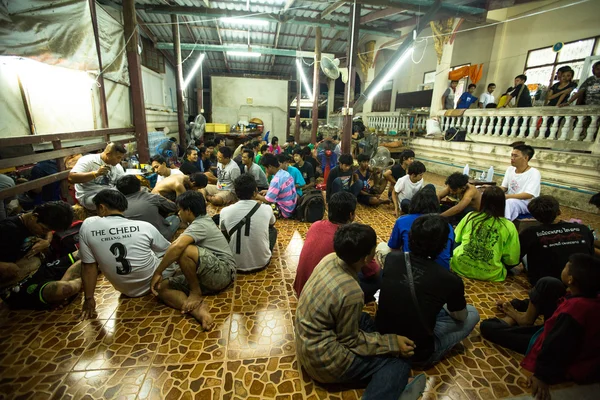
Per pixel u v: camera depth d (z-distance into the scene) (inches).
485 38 413.1
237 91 632.4
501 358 81.0
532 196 145.9
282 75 722.8
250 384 71.6
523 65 376.2
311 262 90.0
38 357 78.2
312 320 65.2
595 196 121.7
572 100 242.2
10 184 119.1
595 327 64.9
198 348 82.6
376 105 575.8
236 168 204.5
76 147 167.9
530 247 106.1
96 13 196.5
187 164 204.5
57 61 156.3
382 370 64.7
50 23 150.3
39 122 149.4
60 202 93.1
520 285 118.3
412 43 262.2
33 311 96.7
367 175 223.0
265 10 324.8
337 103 827.4
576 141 237.5
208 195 209.0
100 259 92.5
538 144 262.1
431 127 369.1
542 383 67.8
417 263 69.5
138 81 240.2
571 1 323.9
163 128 417.7
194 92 796.6
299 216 187.5
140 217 123.2
